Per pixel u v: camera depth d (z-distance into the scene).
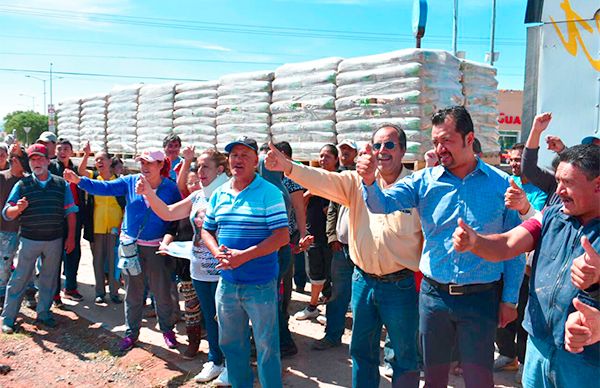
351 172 3.41
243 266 3.45
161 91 8.87
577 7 3.62
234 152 3.50
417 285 3.33
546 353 2.29
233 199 3.54
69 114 11.95
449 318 2.81
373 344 3.42
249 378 3.68
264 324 3.47
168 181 4.82
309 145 6.29
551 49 3.74
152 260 4.76
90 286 7.17
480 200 2.77
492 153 6.05
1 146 6.49
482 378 2.77
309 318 5.81
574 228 2.23
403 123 5.34
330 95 6.13
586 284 1.89
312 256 5.70
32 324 5.61
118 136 10.00
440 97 5.30
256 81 7.11
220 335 3.64
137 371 4.47
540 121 3.36
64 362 4.70
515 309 2.83
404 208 2.91
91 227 6.30
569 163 2.15
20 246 5.39
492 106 6.06
